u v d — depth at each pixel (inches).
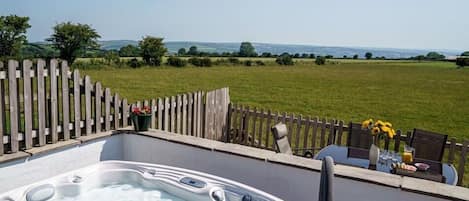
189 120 252.1
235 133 299.1
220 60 1785.2
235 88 788.6
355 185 131.5
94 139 175.8
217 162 161.8
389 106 591.2
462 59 2031.3
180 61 1562.5
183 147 170.2
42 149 155.9
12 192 132.3
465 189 121.5
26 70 151.3
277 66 1829.5
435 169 160.2
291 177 144.5
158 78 958.4
